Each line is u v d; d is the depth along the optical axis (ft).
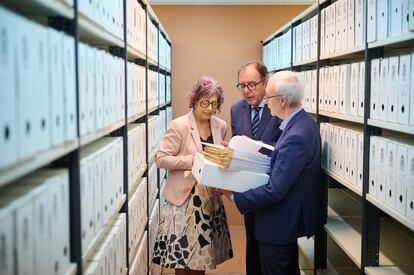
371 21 6.80
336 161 8.46
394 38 6.01
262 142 9.31
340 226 8.98
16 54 2.91
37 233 3.37
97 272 4.95
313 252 10.64
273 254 7.86
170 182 8.73
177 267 8.45
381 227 8.91
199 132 8.92
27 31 3.09
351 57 9.10
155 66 12.60
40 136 3.33
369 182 6.98
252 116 10.14
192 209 8.52
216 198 8.89
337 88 8.43
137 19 8.61
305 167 7.68
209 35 18.21
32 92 3.18
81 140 4.49
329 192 10.58
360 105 7.32
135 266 7.76
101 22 5.40
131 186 7.79
